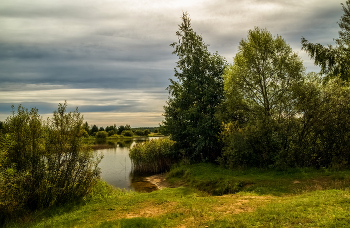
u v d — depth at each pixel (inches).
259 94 855.1
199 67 1033.5
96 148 2106.3
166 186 802.2
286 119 733.9
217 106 983.0
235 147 766.5
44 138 463.5
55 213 396.2
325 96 669.3
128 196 510.6
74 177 470.3
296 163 672.4
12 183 398.6
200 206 380.5
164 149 1067.3
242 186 591.8
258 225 254.8
